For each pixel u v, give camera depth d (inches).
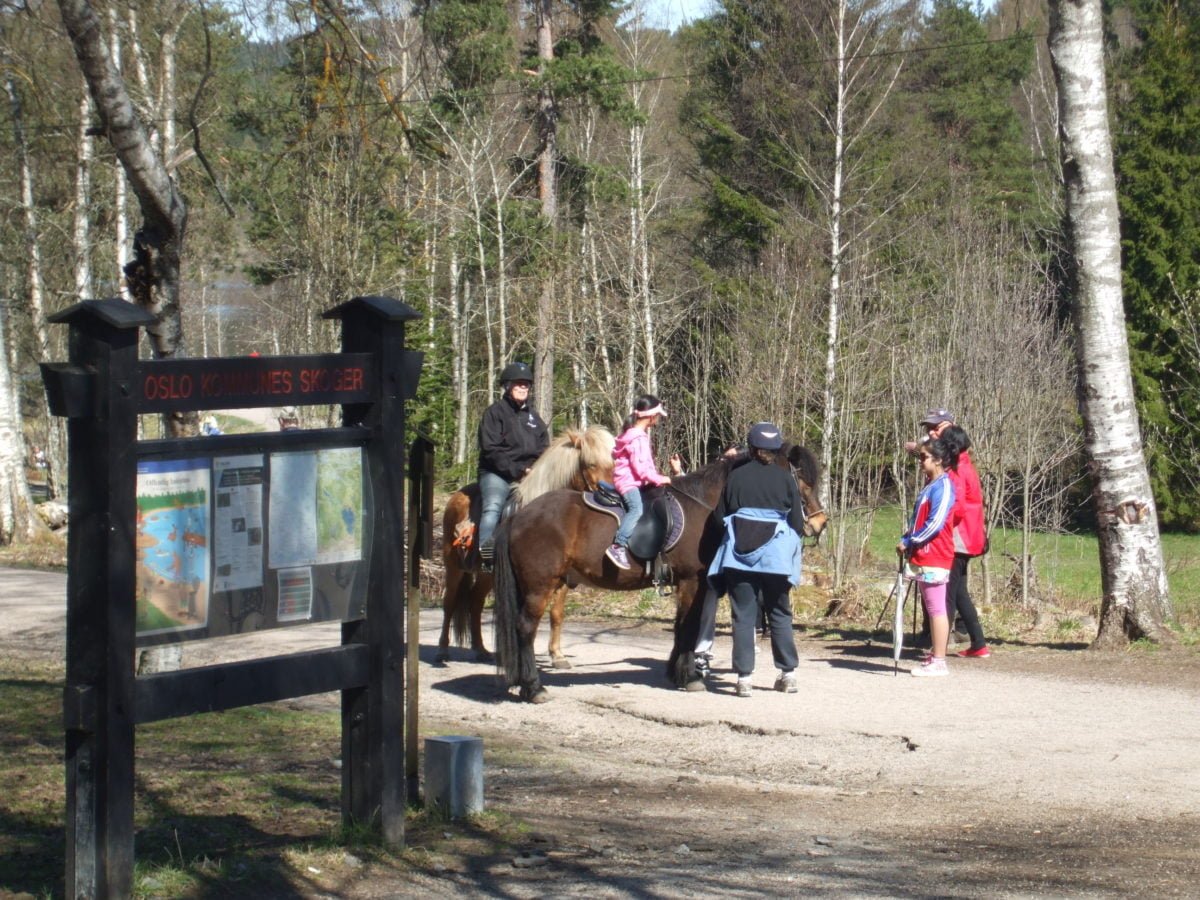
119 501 190.7
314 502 220.5
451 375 1369.3
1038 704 395.5
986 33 1609.3
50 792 277.0
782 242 1176.2
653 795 301.7
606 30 1307.8
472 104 879.1
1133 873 229.5
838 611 625.0
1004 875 229.8
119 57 658.2
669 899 214.5
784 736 367.6
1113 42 1612.9
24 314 1387.8
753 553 408.5
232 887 210.1
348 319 231.6
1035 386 757.9
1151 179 1300.4
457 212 1248.2
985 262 854.5
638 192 1290.6
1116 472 481.1
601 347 1233.4
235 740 351.3
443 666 496.7
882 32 1284.4
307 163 803.4
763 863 239.8
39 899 200.2
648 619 633.0
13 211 1252.5
